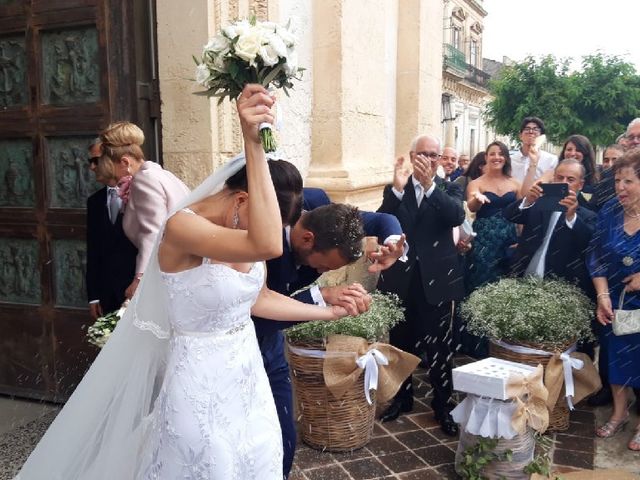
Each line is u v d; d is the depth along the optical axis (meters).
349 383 3.28
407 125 6.62
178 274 1.74
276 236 1.61
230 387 1.81
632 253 3.45
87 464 2.00
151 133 3.87
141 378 1.93
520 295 3.70
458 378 3.02
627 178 3.42
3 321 3.94
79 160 3.64
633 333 3.50
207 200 1.83
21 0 3.60
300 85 4.80
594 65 19.20
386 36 6.08
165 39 3.75
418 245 3.66
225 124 3.82
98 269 3.31
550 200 3.96
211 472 1.77
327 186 4.86
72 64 3.58
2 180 3.82
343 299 2.33
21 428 3.54
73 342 3.77
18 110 3.71
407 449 3.48
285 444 2.60
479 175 5.71
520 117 19.97
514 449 2.97
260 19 3.96
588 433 3.71
